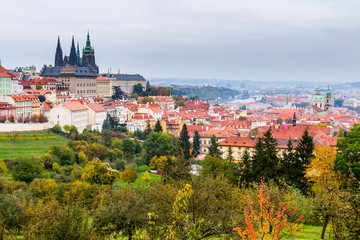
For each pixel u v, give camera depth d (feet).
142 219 237.86
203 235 207.00
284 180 413.18
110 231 243.19
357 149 386.93
